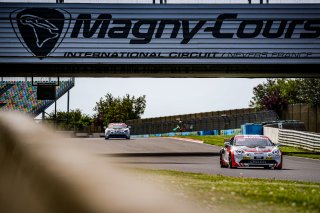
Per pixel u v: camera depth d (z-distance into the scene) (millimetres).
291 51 116125
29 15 114625
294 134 148625
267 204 30000
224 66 121438
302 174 67000
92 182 31172
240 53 115812
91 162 31969
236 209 27609
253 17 115938
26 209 24219
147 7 115125
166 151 129250
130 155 112875
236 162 74500
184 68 121688
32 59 114562
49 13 114750
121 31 115250
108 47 115125
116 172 42531
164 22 115375
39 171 27734
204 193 33969
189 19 115500
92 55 115062
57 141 28594
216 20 115562
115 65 118625
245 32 115938
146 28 115250
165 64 115625
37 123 27812
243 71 123062
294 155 114625
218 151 130000
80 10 115062
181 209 26750
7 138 27484
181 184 40344
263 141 78312
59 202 25656
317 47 116312
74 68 121250
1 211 23781
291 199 32844
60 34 114812
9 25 114438
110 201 27141
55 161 28453
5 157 27312
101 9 115062
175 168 76250
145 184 36531
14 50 114375
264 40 116125
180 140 181625
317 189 42594
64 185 27656
